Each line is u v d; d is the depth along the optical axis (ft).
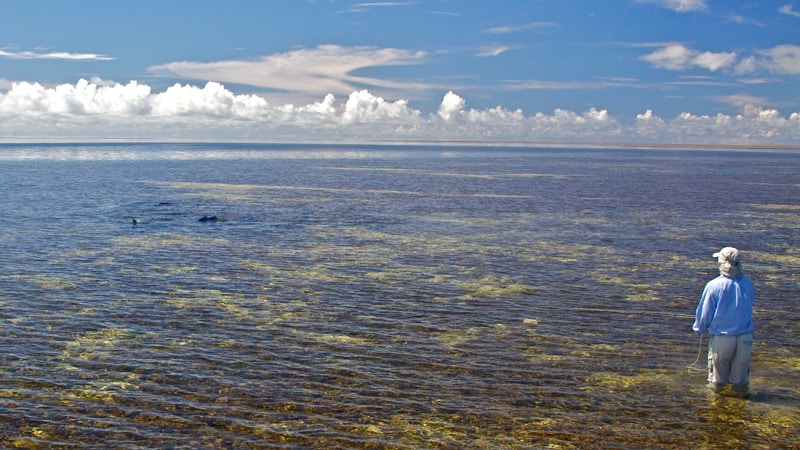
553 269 81.71
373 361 47.60
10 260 81.76
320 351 49.57
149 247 93.61
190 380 43.29
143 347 49.65
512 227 120.16
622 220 132.57
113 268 78.33
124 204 152.46
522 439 36.11
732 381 43.57
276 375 44.52
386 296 66.90
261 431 36.35
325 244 98.94
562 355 49.55
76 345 49.83
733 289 42.42
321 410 39.19
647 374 45.83
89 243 96.02
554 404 40.65
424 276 76.69
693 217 139.44
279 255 89.10
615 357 49.24
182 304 62.34
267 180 250.98
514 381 44.21
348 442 35.35
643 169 390.01
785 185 250.98
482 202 168.04
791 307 64.90
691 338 54.19
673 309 63.41
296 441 35.32
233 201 165.17
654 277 77.71
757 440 36.50
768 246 101.86
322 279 74.43
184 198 171.63
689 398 41.73
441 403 40.52
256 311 60.44
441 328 56.03
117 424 36.83
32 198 162.50
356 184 232.73
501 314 60.75
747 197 192.54
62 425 36.60
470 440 35.88
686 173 344.08
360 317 59.06
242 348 49.90
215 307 61.57
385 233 111.24
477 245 99.45
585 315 60.80
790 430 37.68
